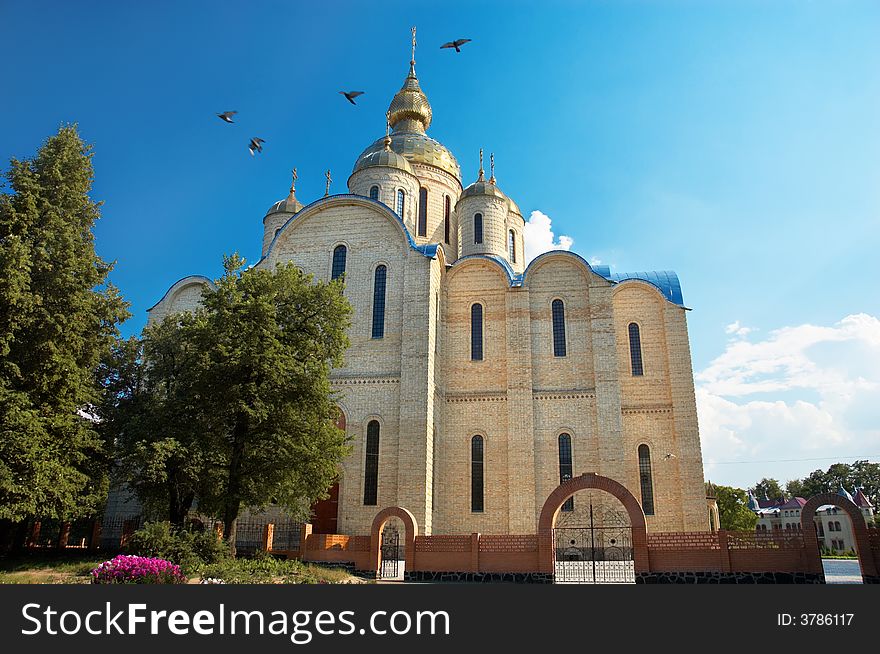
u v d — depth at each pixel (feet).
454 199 163.22
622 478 114.42
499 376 124.26
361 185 146.82
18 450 72.38
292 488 90.27
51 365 79.30
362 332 120.06
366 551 92.94
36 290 81.20
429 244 140.46
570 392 121.70
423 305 118.21
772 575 79.25
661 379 124.16
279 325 92.02
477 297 129.80
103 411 100.83
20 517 73.56
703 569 80.84
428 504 108.68
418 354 115.14
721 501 219.82
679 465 117.60
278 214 156.56
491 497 117.60
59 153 90.48
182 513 96.07
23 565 82.74
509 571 85.66
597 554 112.06
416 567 88.22
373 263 124.06
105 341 92.53
